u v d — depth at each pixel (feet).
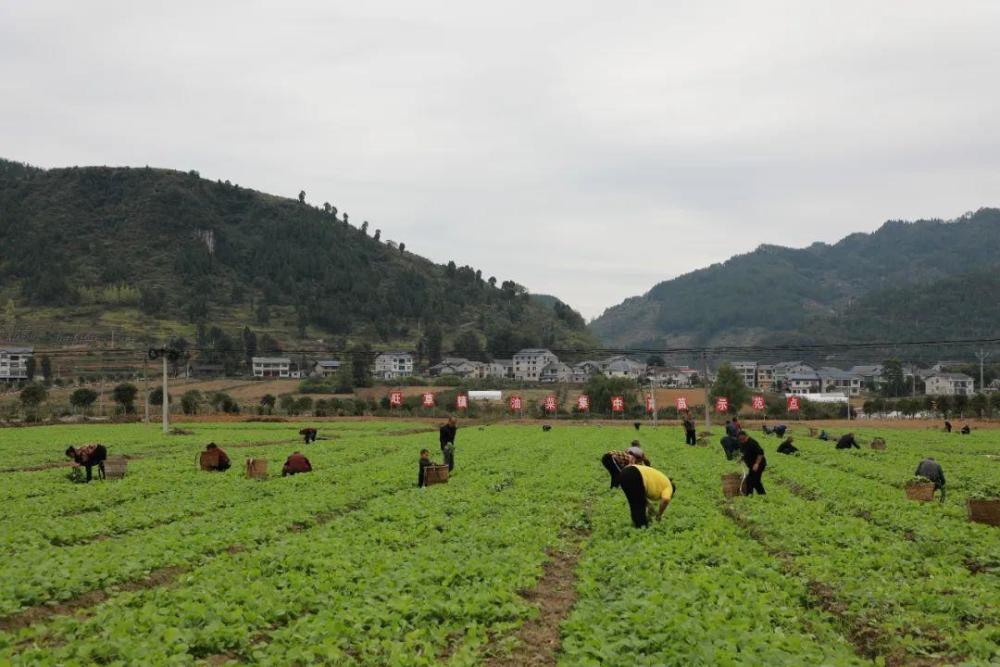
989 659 34.88
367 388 481.87
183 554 55.42
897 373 586.04
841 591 45.29
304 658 34.24
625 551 56.03
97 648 33.94
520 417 368.89
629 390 388.57
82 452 108.78
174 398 425.28
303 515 73.67
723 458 136.77
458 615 41.32
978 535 61.05
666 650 34.42
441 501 82.07
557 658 36.45
